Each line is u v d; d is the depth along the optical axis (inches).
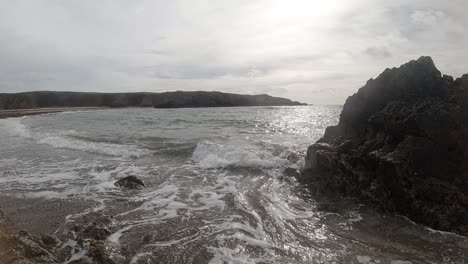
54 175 432.5
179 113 1900.8
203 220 271.7
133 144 655.8
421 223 263.6
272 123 1111.6
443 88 363.6
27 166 489.7
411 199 277.1
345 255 213.2
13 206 311.0
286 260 205.3
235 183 382.6
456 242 231.3
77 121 1350.9
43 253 197.0
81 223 263.3
